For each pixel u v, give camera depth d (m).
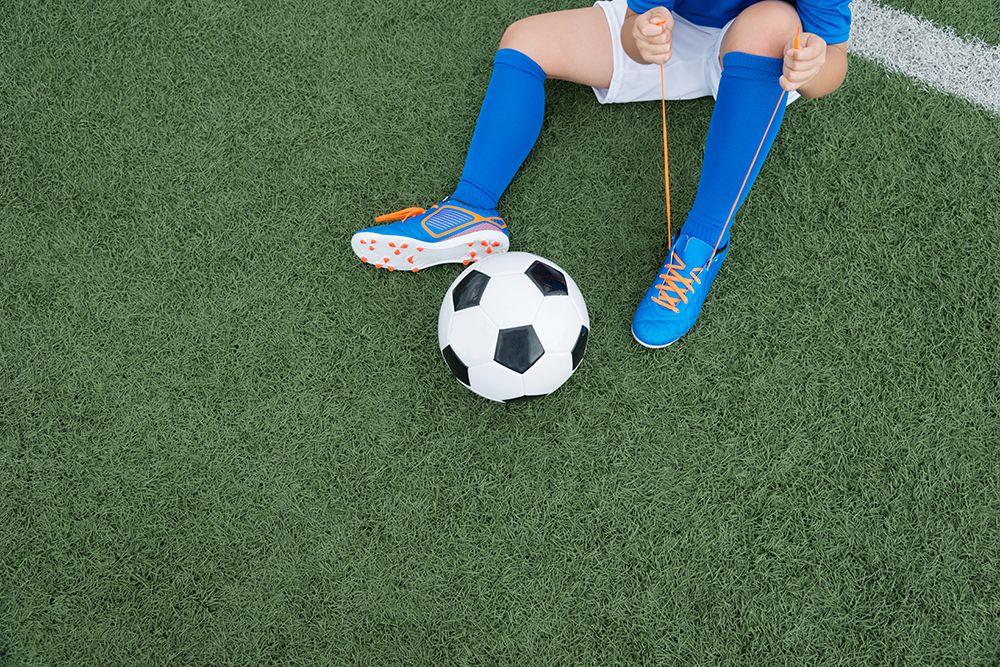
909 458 1.50
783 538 1.47
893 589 1.45
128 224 1.63
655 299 1.48
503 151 1.47
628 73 1.45
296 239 1.62
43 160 1.66
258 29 1.71
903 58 1.65
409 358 1.57
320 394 1.55
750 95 1.23
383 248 1.45
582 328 1.36
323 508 1.50
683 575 1.46
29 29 1.70
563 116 1.66
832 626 1.44
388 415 1.54
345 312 1.59
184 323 1.58
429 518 1.49
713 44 1.39
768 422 1.52
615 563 1.47
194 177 1.65
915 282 1.57
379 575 1.47
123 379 1.56
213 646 1.45
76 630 1.46
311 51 1.70
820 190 1.62
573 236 1.62
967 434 1.51
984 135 1.63
